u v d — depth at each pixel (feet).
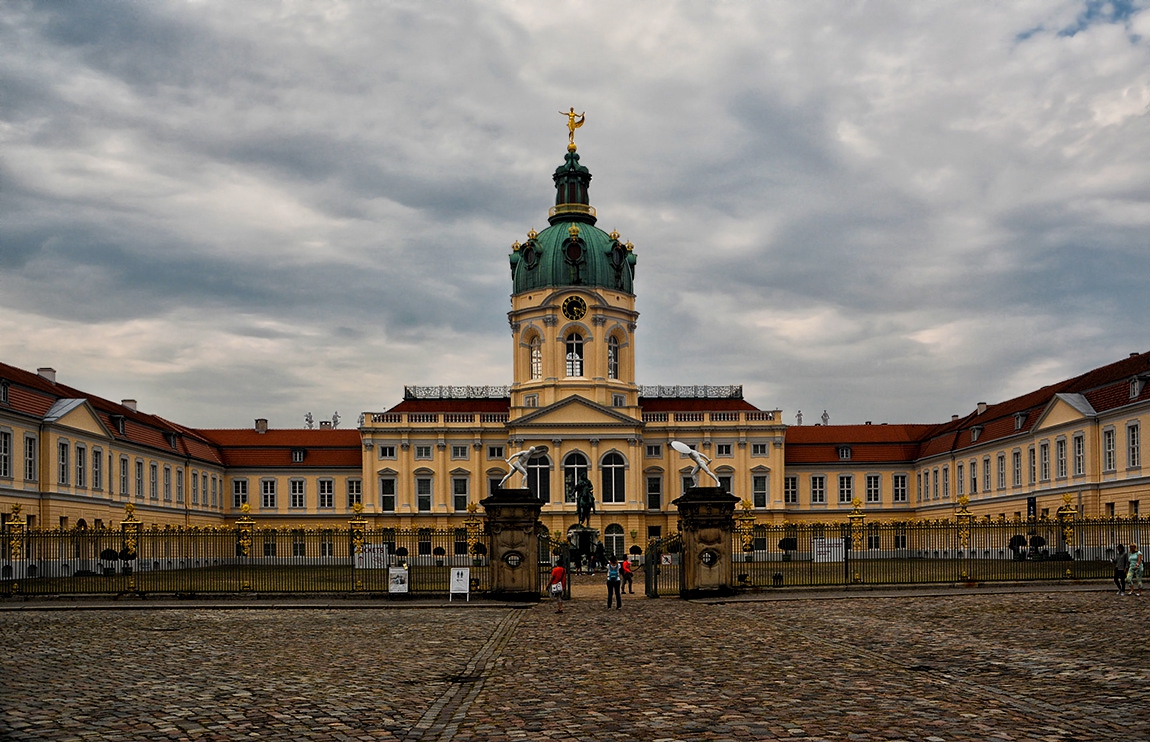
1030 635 98.58
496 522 159.02
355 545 240.32
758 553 294.25
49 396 268.62
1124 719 57.72
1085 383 290.76
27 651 93.40
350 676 77.15
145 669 81.15
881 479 411.13
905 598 150.51
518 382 395.55
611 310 392.06
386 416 389.80
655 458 393.50
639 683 72.43
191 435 376.68
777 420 395.34
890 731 55.36
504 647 95.71
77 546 201.57
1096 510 268.21
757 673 76.23
